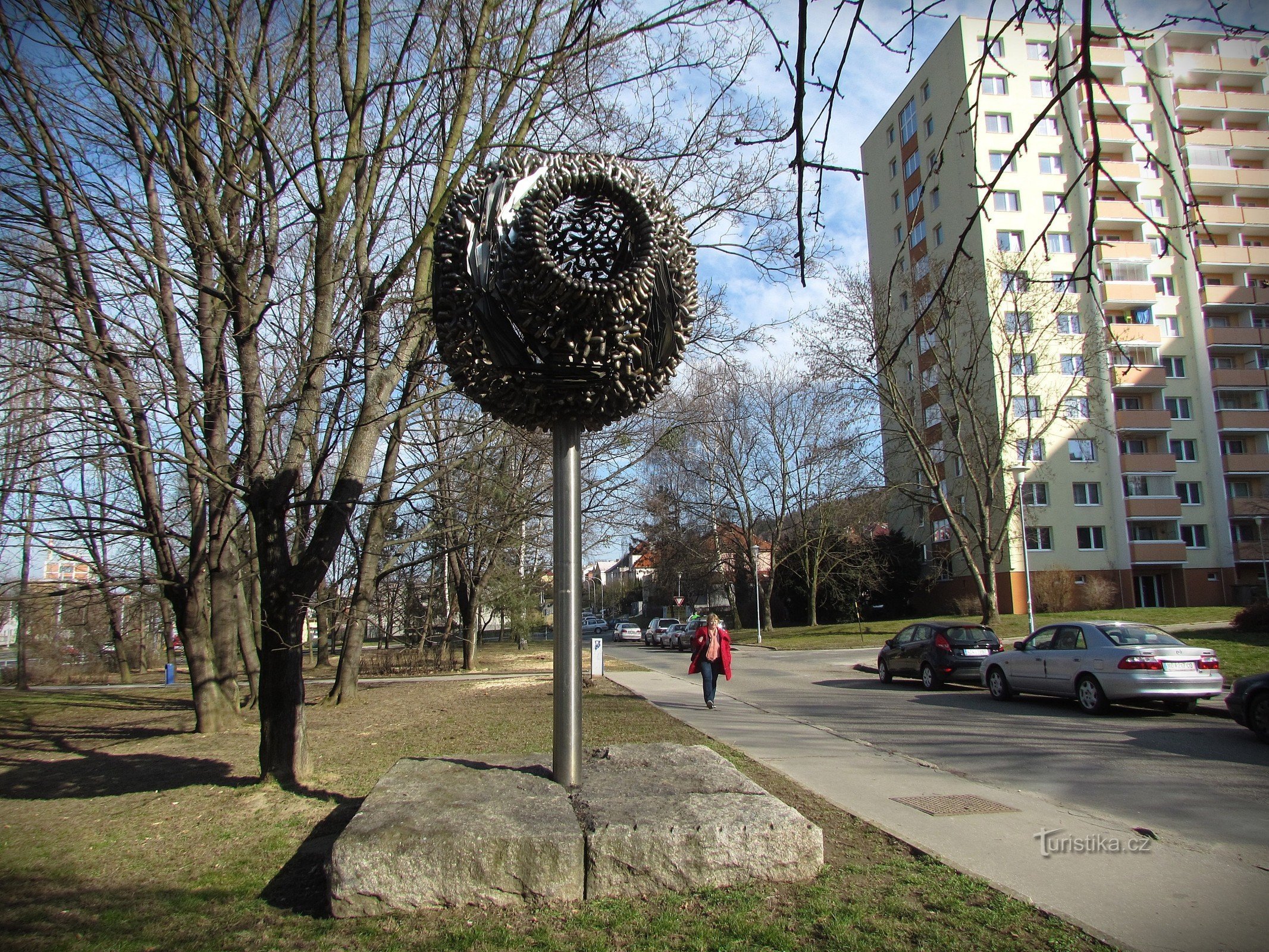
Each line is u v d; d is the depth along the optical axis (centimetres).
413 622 3002
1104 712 1223
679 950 373
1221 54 4006
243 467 835
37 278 857
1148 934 388
